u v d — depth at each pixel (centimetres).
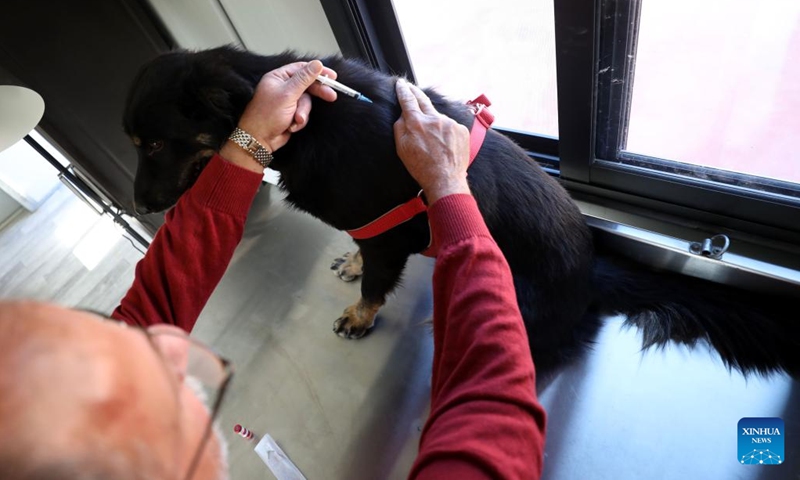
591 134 111
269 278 140
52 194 196
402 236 94
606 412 101
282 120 73
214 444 29
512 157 94
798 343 100
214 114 81
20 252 178
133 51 120
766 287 103
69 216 183
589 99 104
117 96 121
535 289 95
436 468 40
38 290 160
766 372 100
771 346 101
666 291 110
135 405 23
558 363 108
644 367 105
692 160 110
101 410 21
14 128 87
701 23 92
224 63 83
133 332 27
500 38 122
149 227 150
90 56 114
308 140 84
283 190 97
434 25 129
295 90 74
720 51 94
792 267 101
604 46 96
